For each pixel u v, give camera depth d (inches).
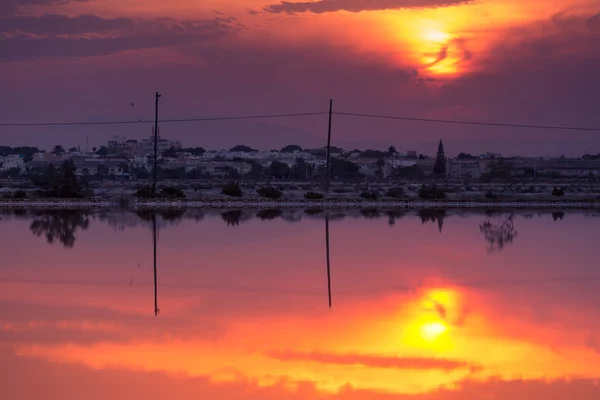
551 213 4232.3
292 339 1307.8
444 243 2684.5
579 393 1043.9
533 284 1866.4
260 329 1379.2
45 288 1776.6
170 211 4180.6
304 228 3201.3
